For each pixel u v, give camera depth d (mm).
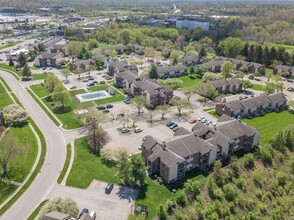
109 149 90562
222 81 147750
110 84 157250
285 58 194125
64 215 59656
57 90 124625
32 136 102000
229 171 81062
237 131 94062
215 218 65875
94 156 90188
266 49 199375
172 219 65875
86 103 128625
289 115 122188
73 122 112562
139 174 74812
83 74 174625
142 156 88750
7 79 163250
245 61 199250
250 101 122188
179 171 79625
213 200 73062
